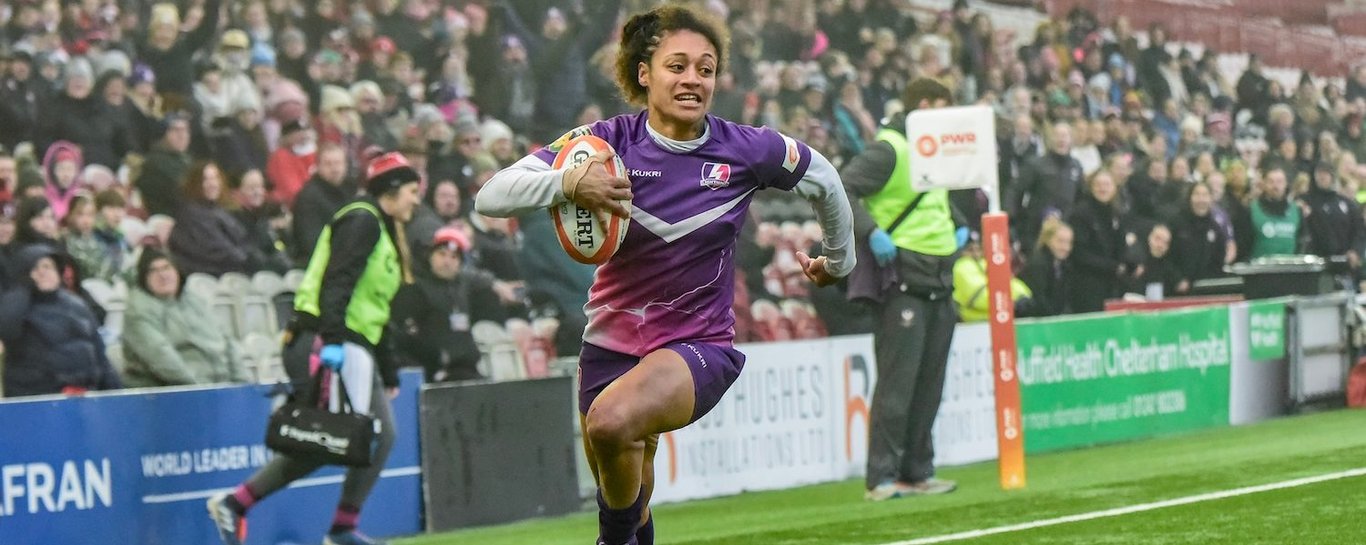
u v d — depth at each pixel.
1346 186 35.66
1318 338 28.41
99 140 19.80
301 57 21.98
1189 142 33.66
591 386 9.60
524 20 24.41
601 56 25.22
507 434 18.19
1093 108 31.88
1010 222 27.58
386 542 16.62
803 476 20.72
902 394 18.08
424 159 22.00
